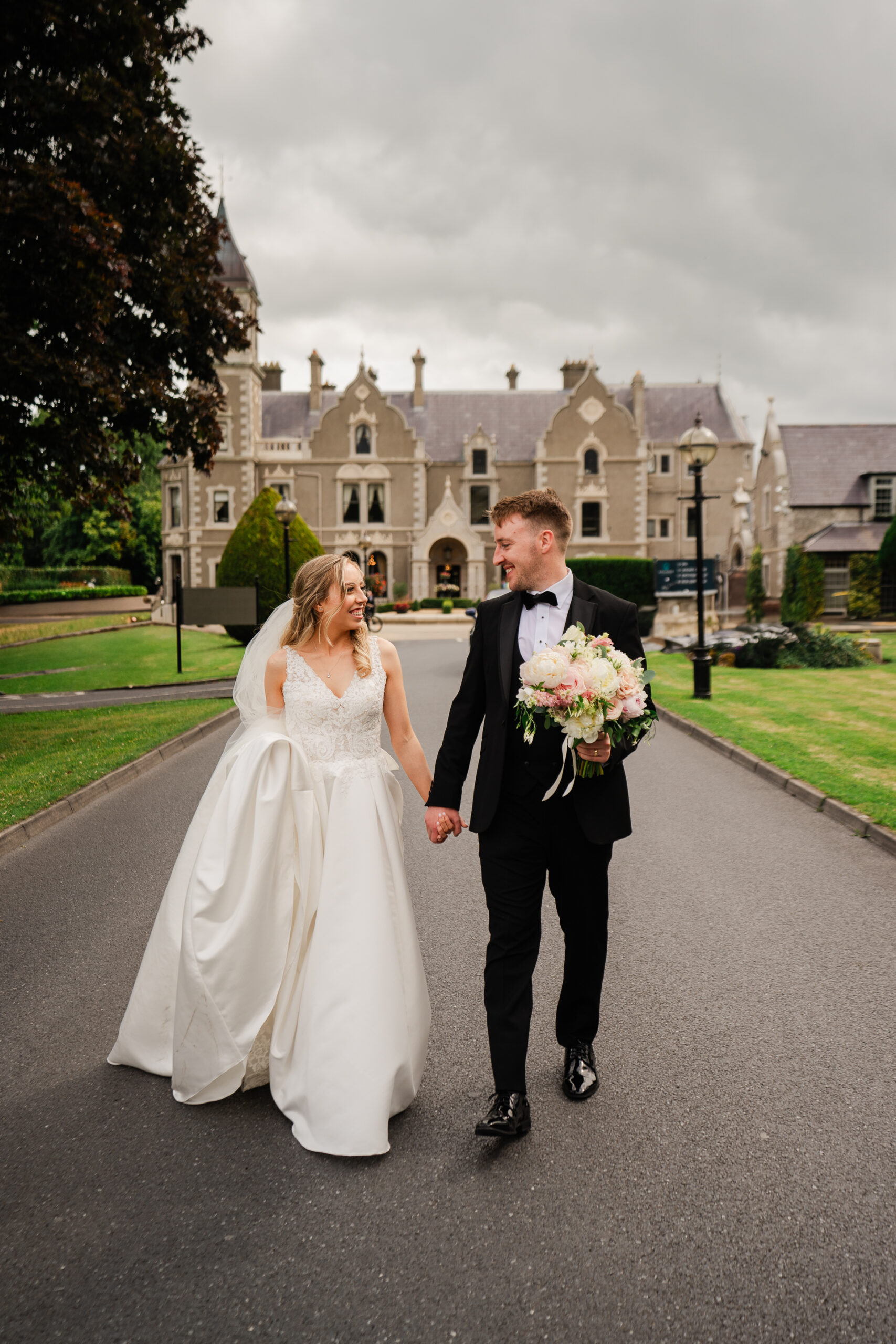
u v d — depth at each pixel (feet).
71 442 37.29
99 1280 6.90
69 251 31.19
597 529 158.40
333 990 8.75
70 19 33.32
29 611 146.41
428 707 40.81
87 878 17.61
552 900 16.62
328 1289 6.78
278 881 9.21
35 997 12.28
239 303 42.86
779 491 127.75
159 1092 9.80
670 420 173.99
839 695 42.83
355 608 9.65
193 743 33.76
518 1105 8.70
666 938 14.35
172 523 157.99
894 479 125.49
